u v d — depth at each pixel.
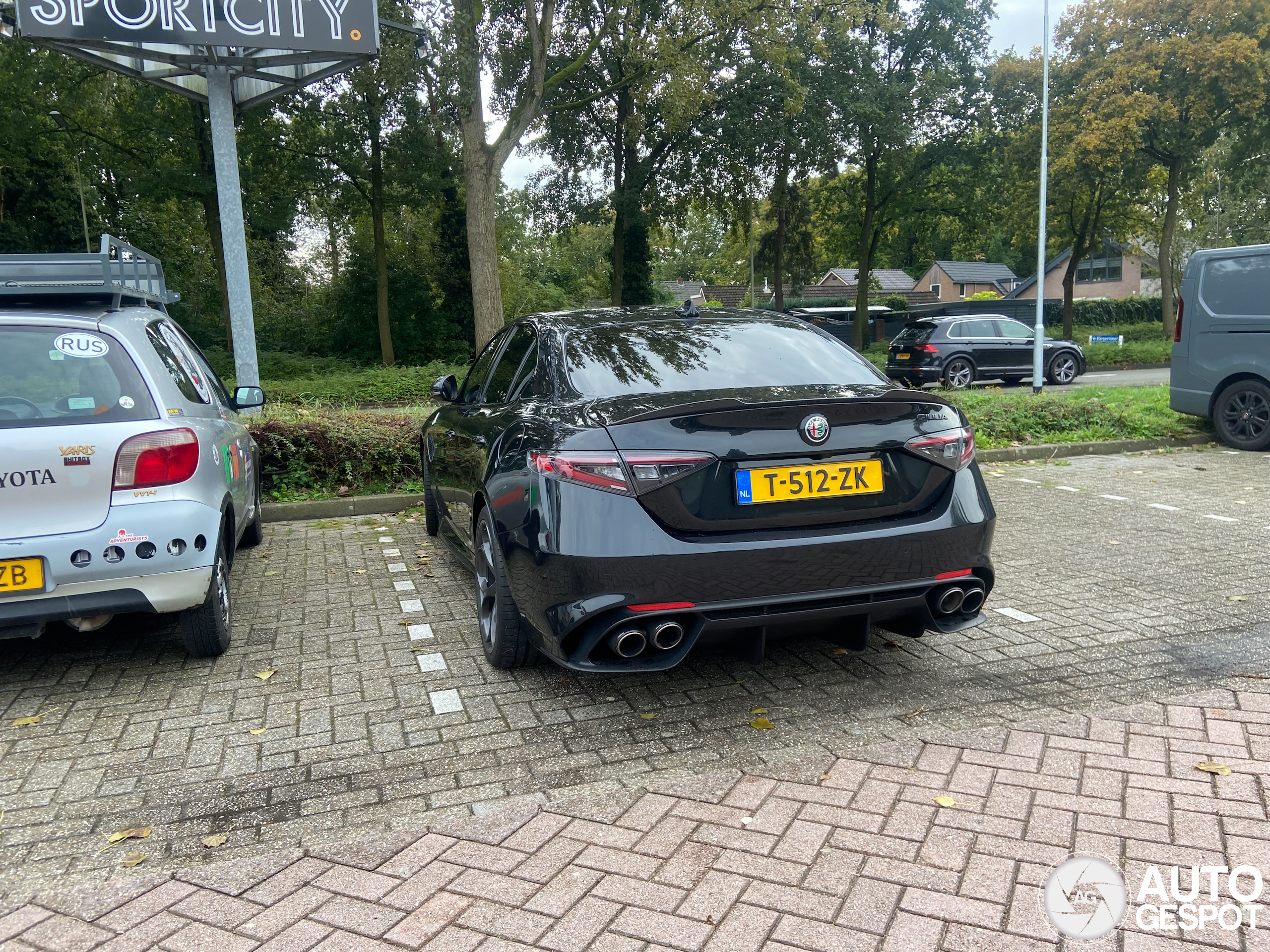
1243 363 9.16
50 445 3.28
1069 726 3.04
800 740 3.00
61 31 8.74
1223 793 2.56
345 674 3.72
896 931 2.01
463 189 31.33
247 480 5.29
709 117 25.80
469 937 2.03
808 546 2.92
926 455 3.11
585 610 2.86
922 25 27.47
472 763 2.90
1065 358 20.02
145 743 3.09
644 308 4.29
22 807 2.67
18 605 3.25
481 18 18.31
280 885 2.25
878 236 33.38
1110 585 4.71
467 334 32.47
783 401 2.97
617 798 2.65
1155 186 30.52
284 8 9.15
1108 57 25.19
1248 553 5.26
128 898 2.21
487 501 3.54
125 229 30.16
